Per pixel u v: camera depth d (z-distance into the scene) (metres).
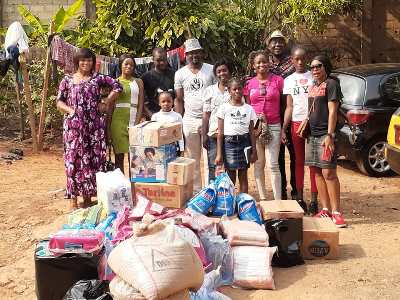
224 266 5.37
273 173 7.36
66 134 7.25
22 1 15.99
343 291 5.26
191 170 6.44
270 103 7.23
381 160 9.48
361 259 6.01
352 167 10.23
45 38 12.56
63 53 10.28
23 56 11.04
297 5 14.29
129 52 11.65
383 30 15.90
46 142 11.98
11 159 10.62
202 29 11.63
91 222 5.91
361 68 10.01
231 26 12.28
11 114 13.50
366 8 15.55
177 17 11.42
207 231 5.66
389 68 9.77
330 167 6.89
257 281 5.25
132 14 11.66
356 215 7.54
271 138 7.27
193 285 4.30
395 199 8.30
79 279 4.92
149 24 11.65
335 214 7.04
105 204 6.12
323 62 6.82
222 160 7.09
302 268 5.77
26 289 5.50
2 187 8.88
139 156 6.41
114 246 5.20
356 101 9.38
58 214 7.55
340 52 15.98
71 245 4.94
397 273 5.66
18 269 5.88
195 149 7.75
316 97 6.89
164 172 6.36
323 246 5.96
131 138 6.41
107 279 4.91
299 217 5.80
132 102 7.59
